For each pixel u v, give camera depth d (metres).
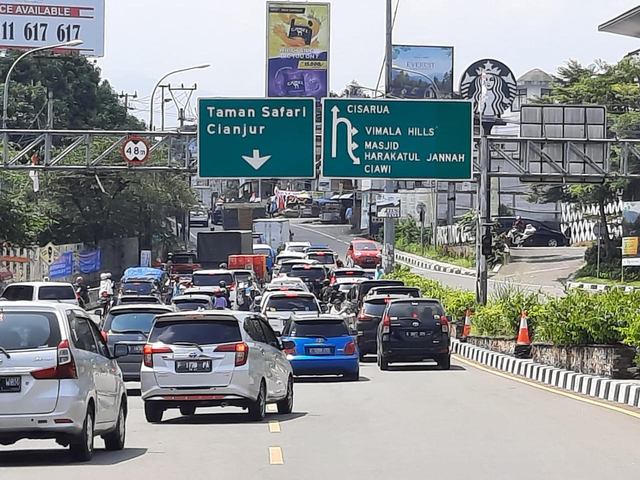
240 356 15.37
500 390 20.05
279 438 13.53
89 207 61.34
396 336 25.61
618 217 55.81
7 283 43.72
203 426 15.13
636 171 50.84
